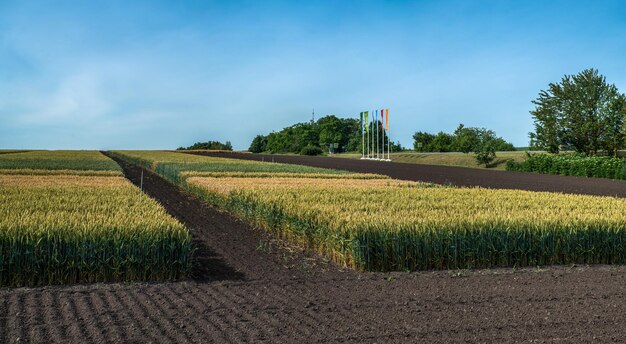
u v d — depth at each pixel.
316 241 14.76
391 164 69.75
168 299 10.00
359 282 11.44
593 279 11.76
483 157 65.38
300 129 152.00
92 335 7.99
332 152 124.50
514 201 18.80
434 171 54.12
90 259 11.28
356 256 12.60
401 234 12.62
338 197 19.34
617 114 57.25
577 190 33.94
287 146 149.62
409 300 9.99
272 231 17.80
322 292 10.59
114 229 11.60
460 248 12.87
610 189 34.88
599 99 58.62
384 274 12.22
